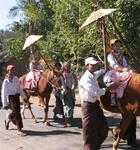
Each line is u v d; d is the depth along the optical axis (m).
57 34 21.64
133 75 8.87
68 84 12.88
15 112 11.77
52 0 19.08
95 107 8.16
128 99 8.80
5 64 42.28
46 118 13.24
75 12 17.02
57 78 12.86
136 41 14.56
